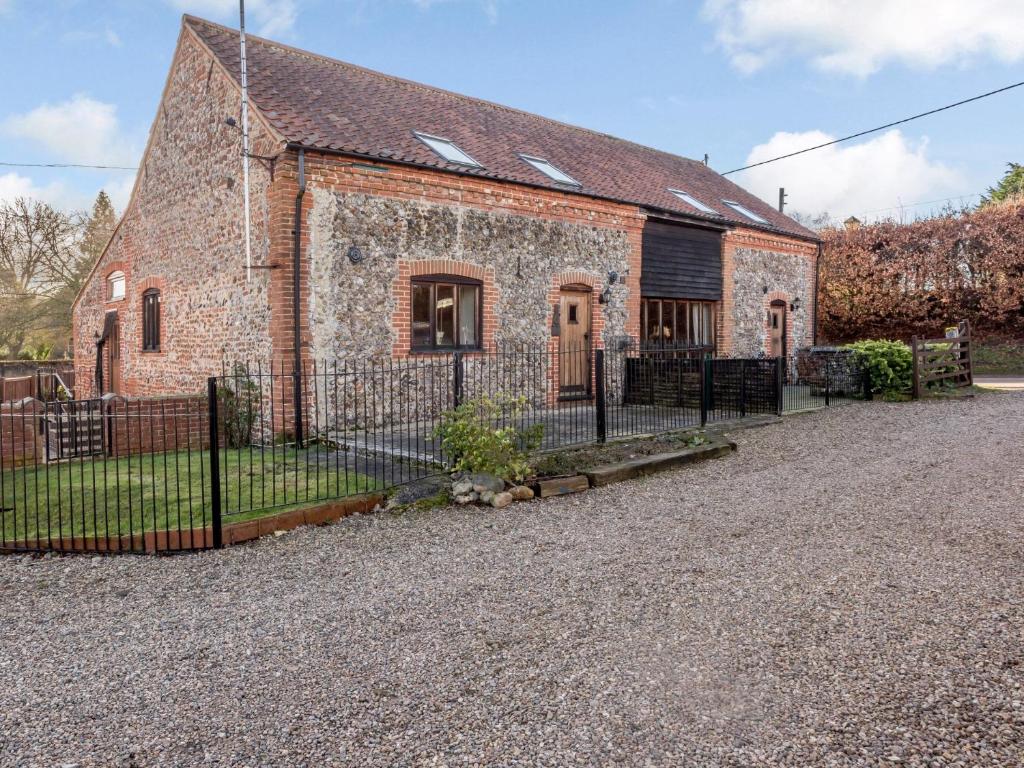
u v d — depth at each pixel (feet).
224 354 33.99
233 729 8.82
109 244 48.24
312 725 8.86
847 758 7.70
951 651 10.23
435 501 20.65
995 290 66.13
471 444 21.49
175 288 38.86
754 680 9.62
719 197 56.80
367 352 31.22
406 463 24.25
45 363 75.25
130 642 11.79
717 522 18.22
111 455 28.02
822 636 10.94
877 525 17.24
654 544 16.47
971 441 28.84
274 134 28.91
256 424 31.09
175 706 9.50
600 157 49.75
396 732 8.61
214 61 34.14
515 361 37.06
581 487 22.56
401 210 32.27
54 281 104.22
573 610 12.48
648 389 41.11
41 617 13.09
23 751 8.45
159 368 41.06
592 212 40.83
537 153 43.19
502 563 15.42
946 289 68.95
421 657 10.77
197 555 16.69
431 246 33.37
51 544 16.89
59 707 9.57
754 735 8.25
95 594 14.26
